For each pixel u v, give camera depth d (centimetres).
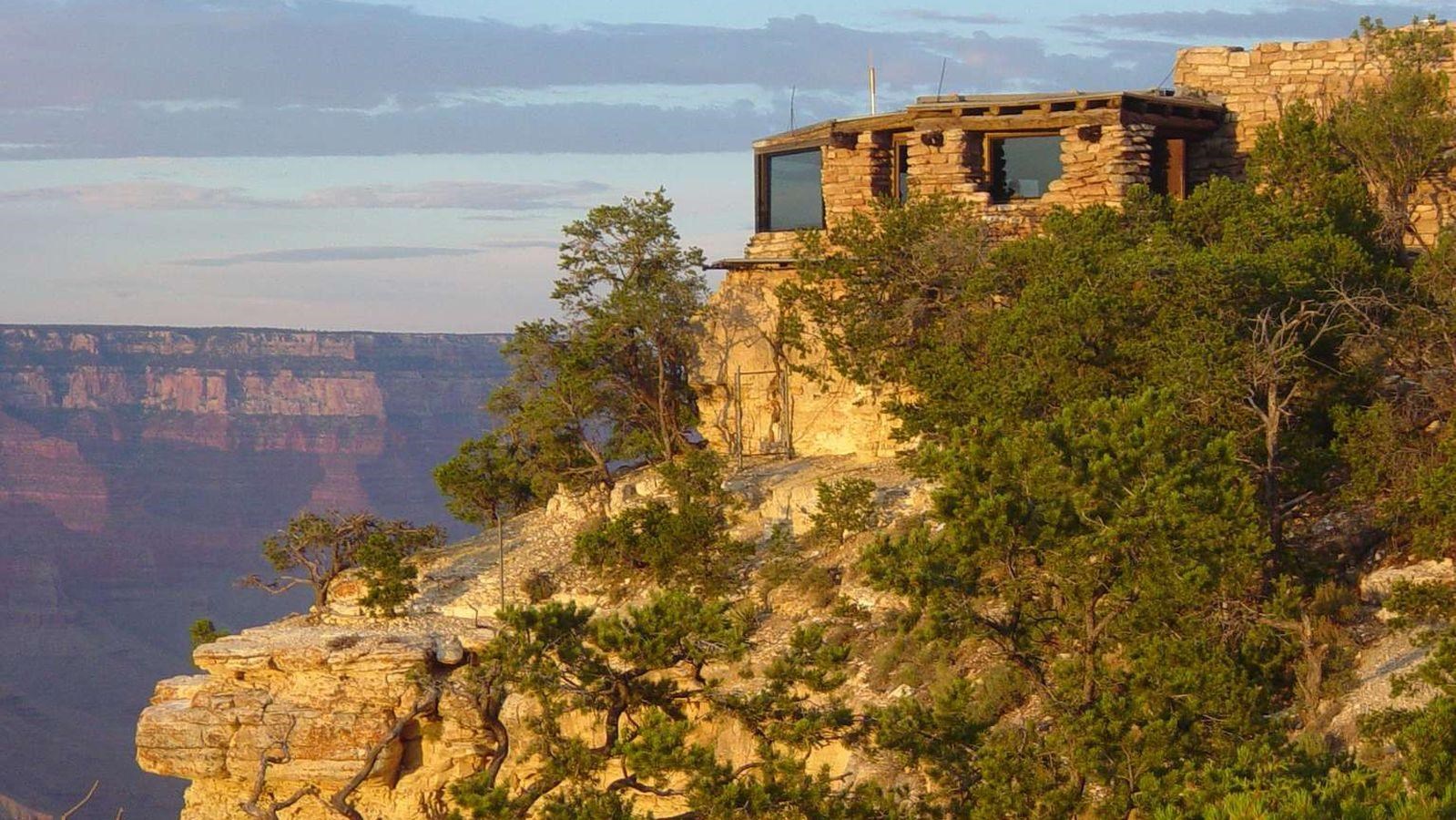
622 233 11706
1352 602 7538
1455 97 10375
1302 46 10881
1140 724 5988
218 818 9962
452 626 10412
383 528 11450
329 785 9781
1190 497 6488
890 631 8750
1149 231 9425
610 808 6100
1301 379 8169
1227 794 4478
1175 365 8031
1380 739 5938
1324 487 8056
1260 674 6806
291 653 9931
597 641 6494
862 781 7306
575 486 11638
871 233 10269
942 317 9962
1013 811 5897
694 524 9931
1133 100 10225
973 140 10619
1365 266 8812
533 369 11931
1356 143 10131
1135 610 6356
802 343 10756
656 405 11762
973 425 6856
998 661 7900
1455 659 5675
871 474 10438
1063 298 8719
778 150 11519
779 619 9400
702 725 8531
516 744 9519
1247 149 10925
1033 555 6619
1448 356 8375
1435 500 7256
